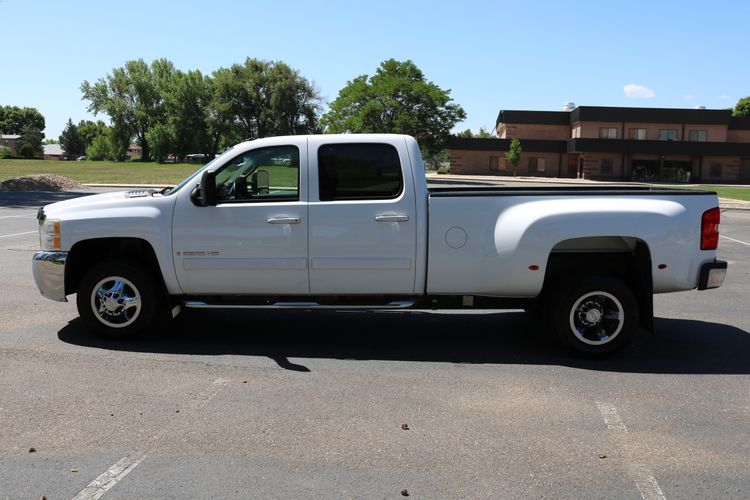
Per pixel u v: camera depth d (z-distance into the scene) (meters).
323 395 4.74
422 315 7.38
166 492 3.32
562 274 5.88
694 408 4.59
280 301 5.89
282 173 5.81
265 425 4.18
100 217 5.82
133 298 5.96
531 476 3.55
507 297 5.84
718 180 58.47
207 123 95.62
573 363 5.62
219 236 5.73
